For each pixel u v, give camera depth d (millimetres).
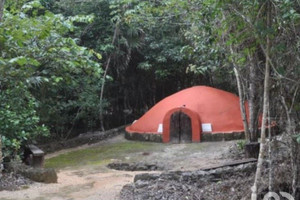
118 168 7969
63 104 10836
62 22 6441
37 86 9727
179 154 9000
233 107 10844
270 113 3807
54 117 10945
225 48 5250
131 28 11344
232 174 5348
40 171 6258
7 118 7023
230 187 4738
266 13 3180
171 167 7719
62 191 5672
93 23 11680
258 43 3592
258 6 3168
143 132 11070
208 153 8844
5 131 7012
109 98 13156
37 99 10117
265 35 3180
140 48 12547
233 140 10094
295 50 3254
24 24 5484
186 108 10516
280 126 3963
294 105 3521
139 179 5613
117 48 11867
